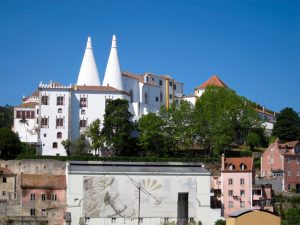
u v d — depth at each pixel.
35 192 164.62
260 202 169.25
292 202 179.38
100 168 166.12
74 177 162.62
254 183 183.38
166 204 165.25
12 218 159.25
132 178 164.88
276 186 192.38
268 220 120.25
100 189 163.00
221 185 180.25
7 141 195.00
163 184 165.88
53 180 168.38
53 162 189.00
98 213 162.12
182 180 166.88
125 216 163.00
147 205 164.50
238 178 179.38
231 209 177.88
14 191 179.38
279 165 195.62
